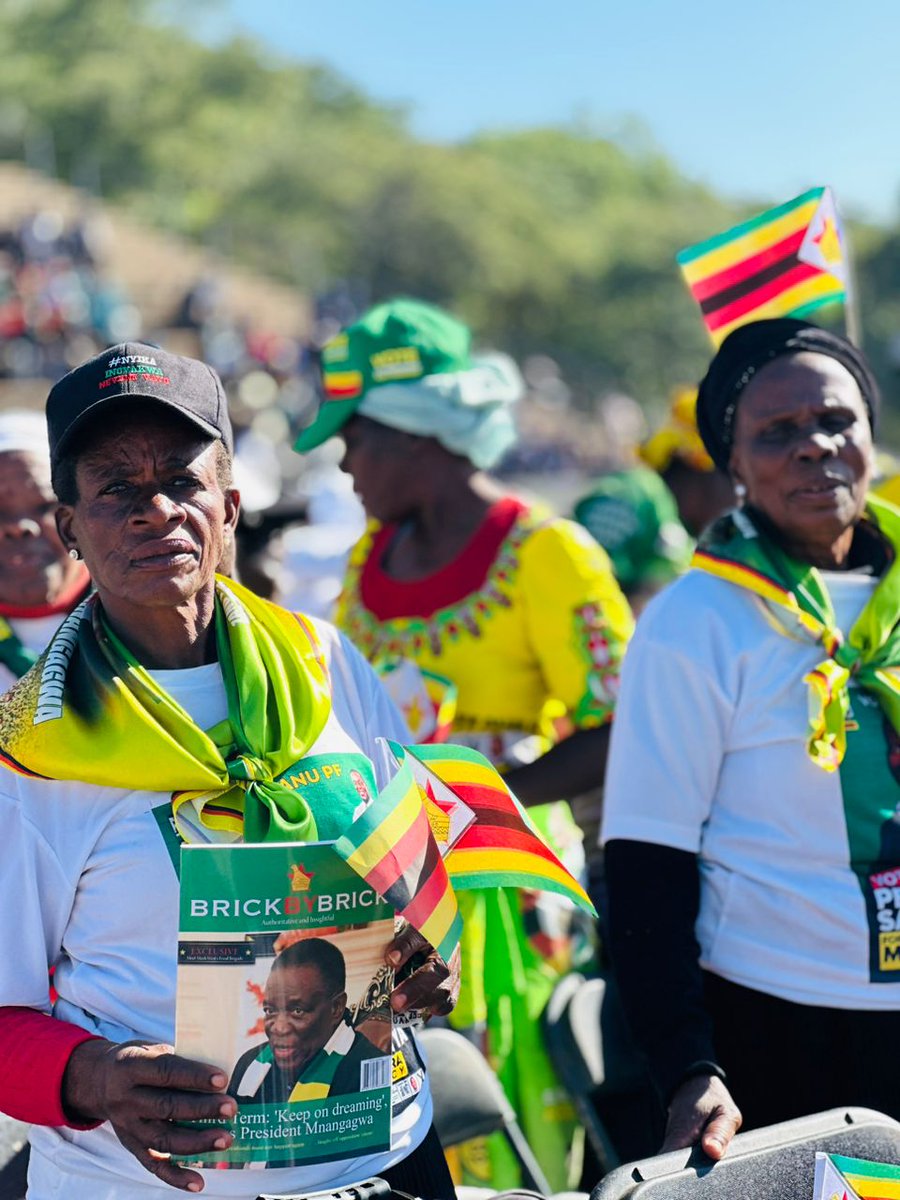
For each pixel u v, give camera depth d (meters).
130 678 2.63
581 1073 4.17
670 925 3.27
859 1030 3.26
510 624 4.42
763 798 3.31
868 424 3.55
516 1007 4.35
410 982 2.69
